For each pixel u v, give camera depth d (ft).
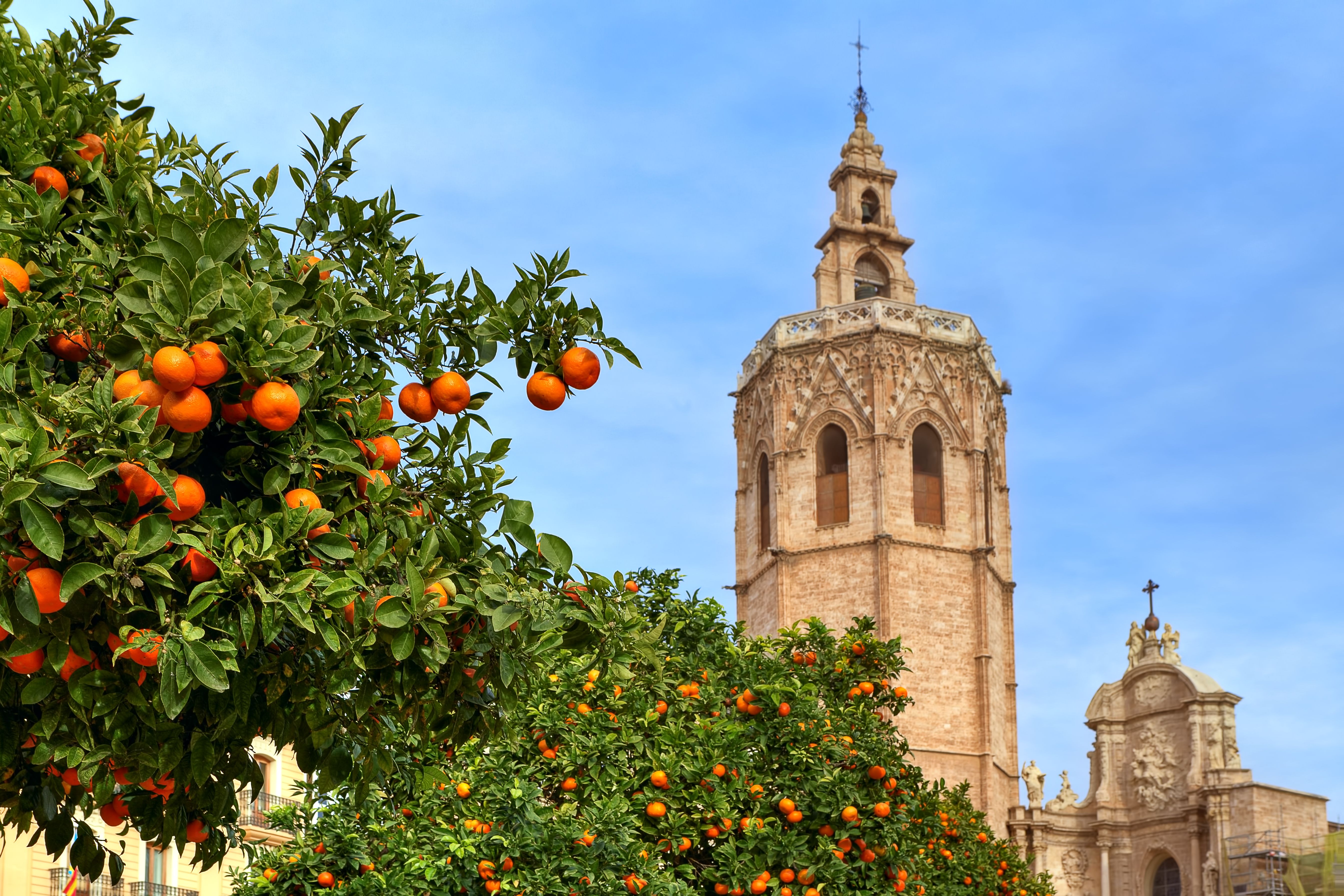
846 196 265.95
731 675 78.59
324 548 22.74
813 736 70.90
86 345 23.04
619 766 65.00
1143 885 258.16
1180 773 256.73
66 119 27.71
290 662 23.80
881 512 232.53
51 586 20.22
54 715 22.21
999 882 120.47
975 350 246.27
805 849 66.28
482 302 28.09
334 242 28.96
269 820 65.57
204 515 22.03
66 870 135.03
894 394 239.30
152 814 27.68
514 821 59.47
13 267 22.86
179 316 21.17
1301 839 235.61
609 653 27.20
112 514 20.98
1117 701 269.85
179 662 20.20
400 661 24.41
